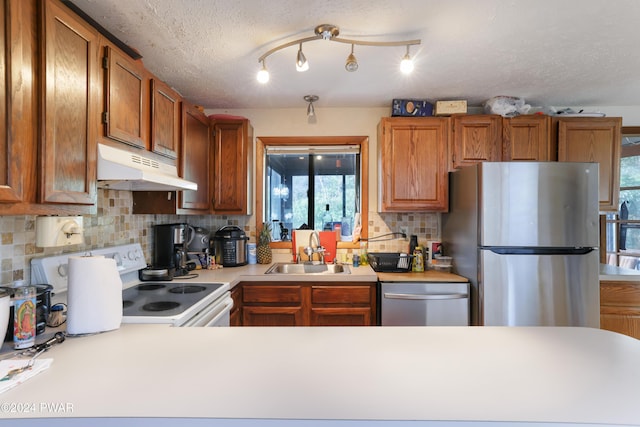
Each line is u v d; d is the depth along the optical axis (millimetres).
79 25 1080
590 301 1924
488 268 1934
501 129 2357
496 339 983
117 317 1101
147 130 1533
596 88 2244
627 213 2678
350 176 2840
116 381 721
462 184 2184
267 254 2639
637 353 878
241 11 1389
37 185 919
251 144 2699
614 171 2348
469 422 578
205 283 1872
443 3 1332
